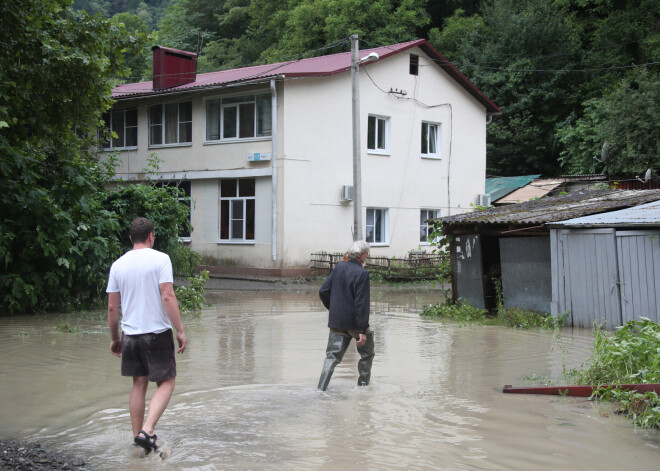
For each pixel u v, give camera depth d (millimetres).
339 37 35500
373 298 18422
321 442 5332
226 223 24609
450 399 6762
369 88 25250
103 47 13602
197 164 25109
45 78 12898
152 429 5070
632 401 6121
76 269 14062
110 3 64312
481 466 4801
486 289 14703
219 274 24203
